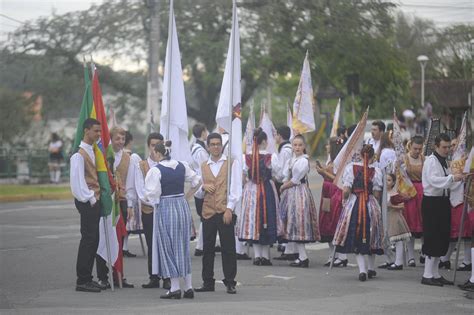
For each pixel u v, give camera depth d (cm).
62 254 1798
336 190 1669
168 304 1225
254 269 1625
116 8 4866
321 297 1305
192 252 1864
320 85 4972
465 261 1633
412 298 1302
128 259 1770
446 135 1423
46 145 4944
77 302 1245
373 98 5347
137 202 1784
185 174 1307
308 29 4844
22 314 1146
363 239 1462
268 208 1659
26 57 4900
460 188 1561
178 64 1495
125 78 5025
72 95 5012
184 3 4788
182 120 1490
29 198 3428
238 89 1391
